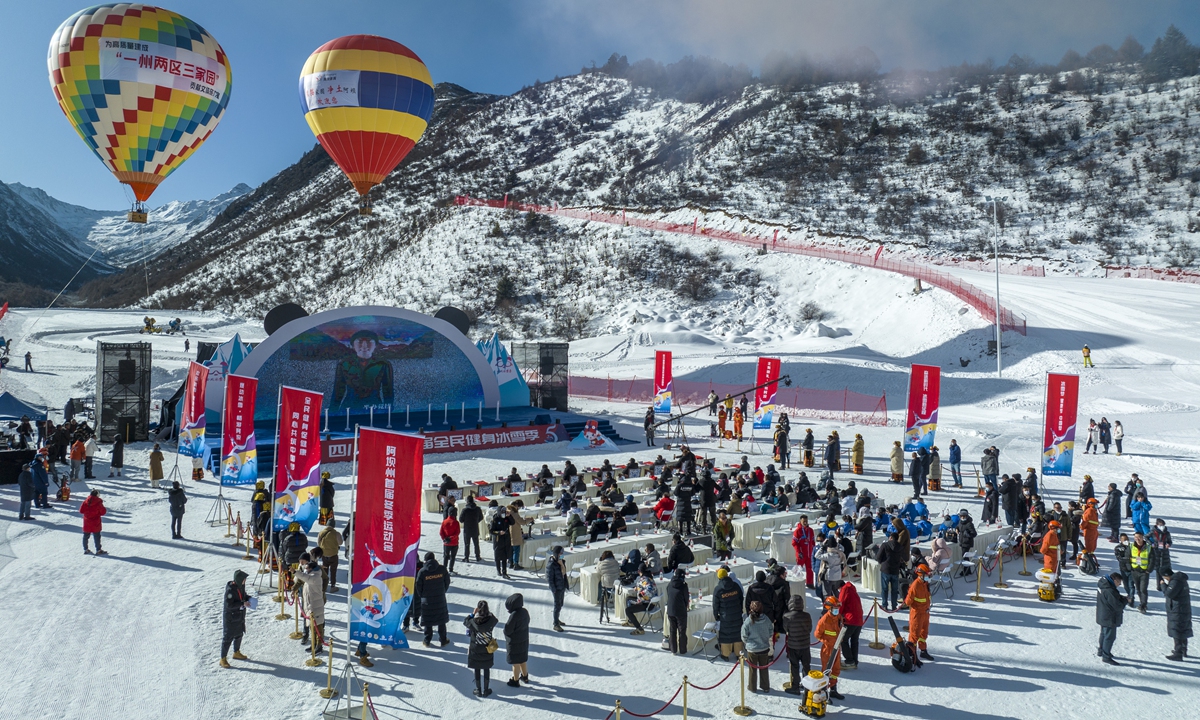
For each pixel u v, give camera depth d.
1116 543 20.48
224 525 21.00
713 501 20.77
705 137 152.25
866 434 38.09
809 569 16.77
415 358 37.56
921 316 66.56
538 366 46.41
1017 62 163.12
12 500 23.38
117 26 30.45
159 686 11.98
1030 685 12.41
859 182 116.38
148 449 31.83
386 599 12.61
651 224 105.38
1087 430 37.66
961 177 113.62
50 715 11.04
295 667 12.82
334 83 35.50
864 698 11.98
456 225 115.94
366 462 12.66
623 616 15.11
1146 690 12.23
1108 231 91.31
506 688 12.24
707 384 50.91
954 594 16.77
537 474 26.94
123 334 81.69
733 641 13.34
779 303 80.00
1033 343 55.44
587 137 179.00
